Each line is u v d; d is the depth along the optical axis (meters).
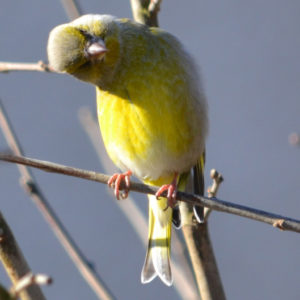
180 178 9.49
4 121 8.33
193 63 9.06
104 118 8.98
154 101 8.70
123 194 8.42
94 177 7.52
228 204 7.45
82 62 8.63
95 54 8.44
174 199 8.05
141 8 9.41
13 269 6.56
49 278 5.10
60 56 8.64
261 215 7.24
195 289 8.16
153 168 9.12
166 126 8.76
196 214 7.95
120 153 9.05
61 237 7.92
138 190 8.35
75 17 9.34
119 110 8.80
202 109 9.00
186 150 8.98
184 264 8.43
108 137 9.04
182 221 8.07
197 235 7.97
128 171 9.12
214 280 7.87
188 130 8.88
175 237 8.57
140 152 8.95
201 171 9.48
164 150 8.89
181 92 8.76
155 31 9.07
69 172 7.42
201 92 9.01
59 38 8.67
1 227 6.59
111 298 7.59
